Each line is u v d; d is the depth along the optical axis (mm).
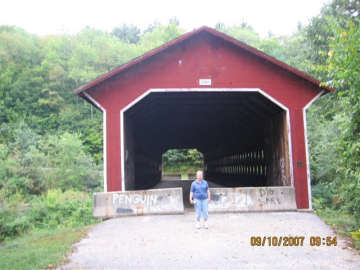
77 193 20109
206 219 8000
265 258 5672
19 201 16906
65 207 14586
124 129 11344
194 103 14367
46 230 12297
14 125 44969
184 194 17547
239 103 14477
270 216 9516
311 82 11117
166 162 63719
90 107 56656
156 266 5352
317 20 21094
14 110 53500
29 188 21406
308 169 10945
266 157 14180
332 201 13547
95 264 5543
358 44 6254
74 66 59844
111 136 10734
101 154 45500
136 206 9945
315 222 8633
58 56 62812
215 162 34062
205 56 11156
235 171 23250
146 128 19516
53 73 57906
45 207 14773
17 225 12516
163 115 17672
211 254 5926
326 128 15781
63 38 69688
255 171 16656
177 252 6094
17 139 27422
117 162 10672
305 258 5664
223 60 11180
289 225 8297
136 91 10906
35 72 59094
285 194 10422
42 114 54625
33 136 29156
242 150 20438
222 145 27844
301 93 11203
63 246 6891
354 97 6672
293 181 10859
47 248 6957
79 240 7422
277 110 12109
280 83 11195
